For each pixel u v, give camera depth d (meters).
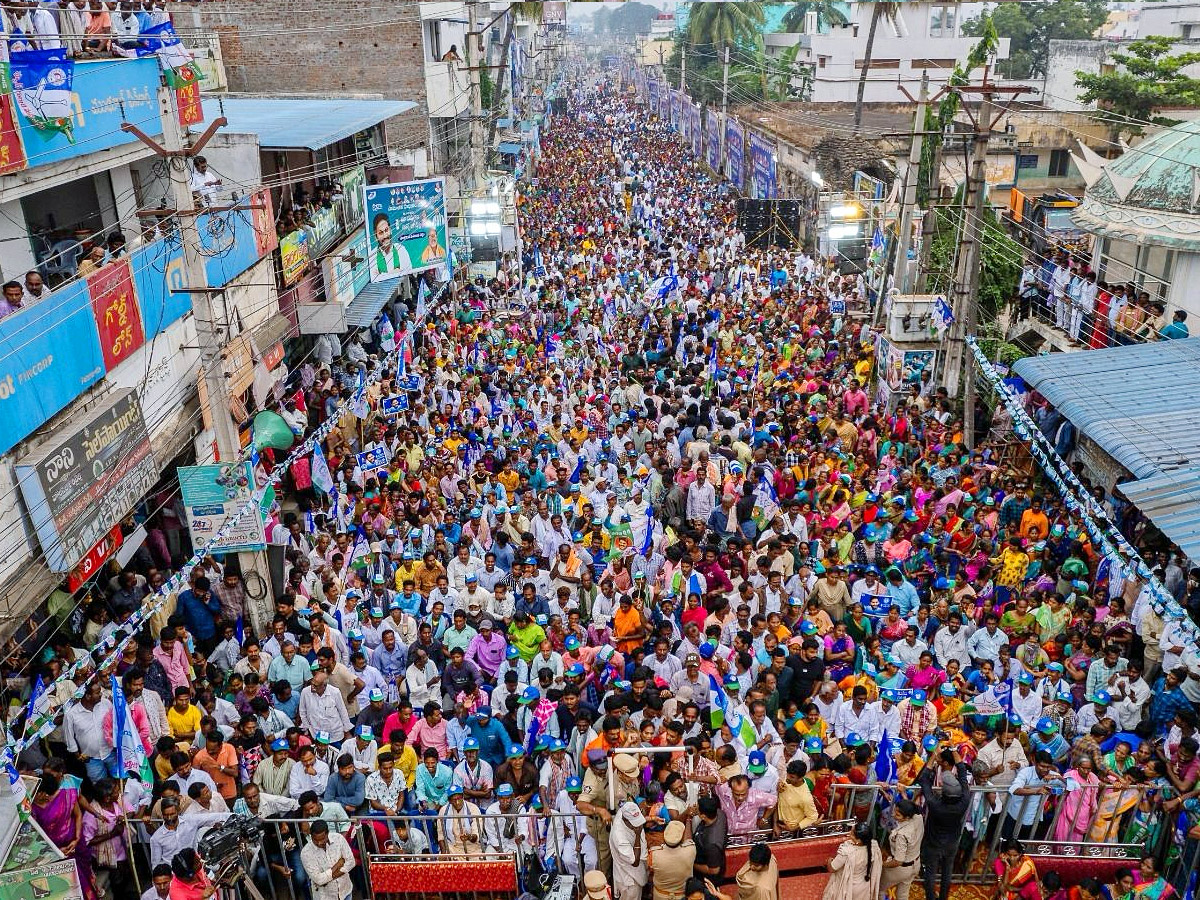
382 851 9.34
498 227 28.05
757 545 14.32
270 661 11.19
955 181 33.22
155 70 14.80
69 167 12.70
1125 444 14.70
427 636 11.41
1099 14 63.12
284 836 9.09
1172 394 16.08
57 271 13.26
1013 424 18.22
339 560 13.32
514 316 26.41
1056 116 36.12
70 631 11.75
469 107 33.06
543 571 13.15
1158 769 9.41
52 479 10.52
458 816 8.89
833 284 28.56
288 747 9.66
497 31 47.16
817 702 10.56
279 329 17.83
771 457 16.84
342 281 20.92
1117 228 20.78
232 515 12.45
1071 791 9.30
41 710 9.55
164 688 10.82
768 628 11.45
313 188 22.09
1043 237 26.86
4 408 9.93
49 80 11.85
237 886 8.81
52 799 8.52
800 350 23.00
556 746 9.62
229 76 30.00
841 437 18.00
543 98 78.06
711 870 8.64
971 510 14.55
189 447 14.89
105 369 12.16
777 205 37.22
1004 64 60.22
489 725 10.12
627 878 8.70
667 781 9.20
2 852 7.42
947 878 9.29
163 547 14.36
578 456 17.33
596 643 12.15
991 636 11.54
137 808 9.36
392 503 15.17
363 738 9.88
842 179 36.34
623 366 22.86
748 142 49.31
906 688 11.03
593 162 58.97
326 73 30.12
